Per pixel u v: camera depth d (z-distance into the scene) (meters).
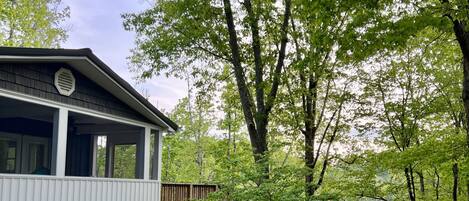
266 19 12.11
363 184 12.24
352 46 7.31
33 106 9.85
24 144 11.92
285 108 13.45
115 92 10.55
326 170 13.77
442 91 12.37
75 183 9.07
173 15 12.09
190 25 12.01
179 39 12.27
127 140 13.59
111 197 10.09
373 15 7.14
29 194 7.95
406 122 12.95
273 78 12.13
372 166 11.91
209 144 25.61
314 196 7.85
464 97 7.93
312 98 13.66
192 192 13.75
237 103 15.45
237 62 12.26
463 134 10.29
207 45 12.70
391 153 11.44
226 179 7.98
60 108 8.95
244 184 7.92
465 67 7.84
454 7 7.18
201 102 14.39
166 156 28.33
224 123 22.44
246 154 16.02
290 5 12.20
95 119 12.07
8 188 7.54
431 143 10.44
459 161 10.45
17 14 20.42
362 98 13.48
